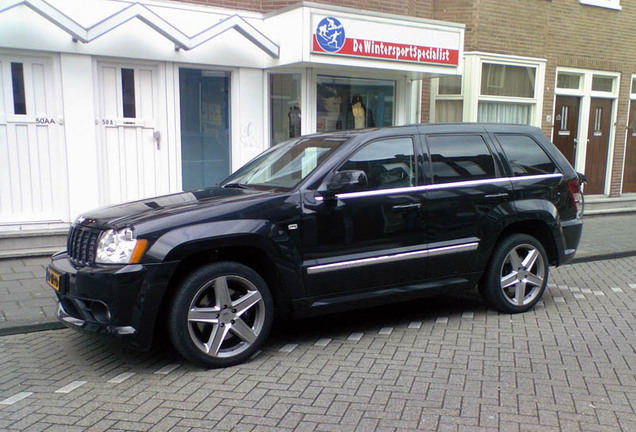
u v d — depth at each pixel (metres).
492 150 5.62
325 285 4.75
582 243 9.34
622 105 13.60
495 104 12.00
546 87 12.44
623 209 12.46
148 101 8.55
